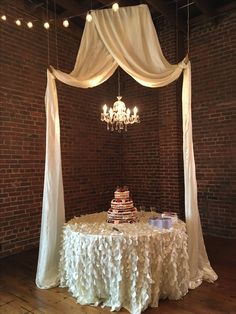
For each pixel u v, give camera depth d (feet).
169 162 16.63
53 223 10.05
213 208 15.70
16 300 8.89
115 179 19.27
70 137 16.29
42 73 14.88
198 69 16.19
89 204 17.34
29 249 13.89
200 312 8.07
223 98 15.30
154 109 18.11
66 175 15.94
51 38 15.37
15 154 13.50
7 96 13.24
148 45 9.86
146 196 18.54
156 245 8.54
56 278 9.97
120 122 12.07
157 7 14.38
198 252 10.23
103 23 10.00
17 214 13.51
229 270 10.87
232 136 15.01
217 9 14.99
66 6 14.17
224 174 15.30
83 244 8.73
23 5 14.02
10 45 13.43
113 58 10.74
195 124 16.33
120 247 8.34
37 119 14.57
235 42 14.85
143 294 8.22
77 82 10.43
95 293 8.66
